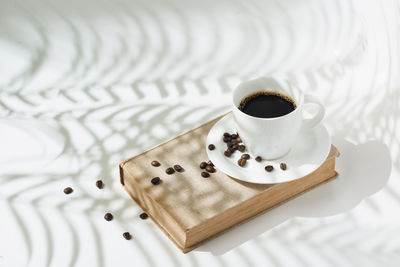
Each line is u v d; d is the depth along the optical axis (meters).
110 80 2.29
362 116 2.13
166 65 2.35
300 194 1.91
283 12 2.53
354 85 2.24
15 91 2.25
